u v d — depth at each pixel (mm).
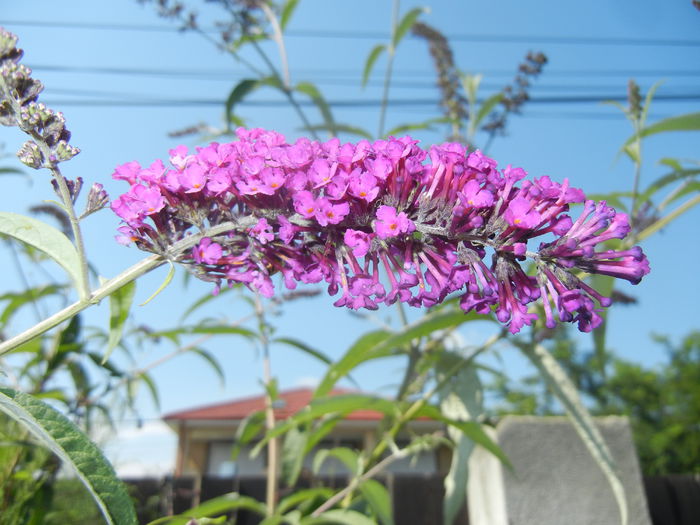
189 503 607
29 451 347
